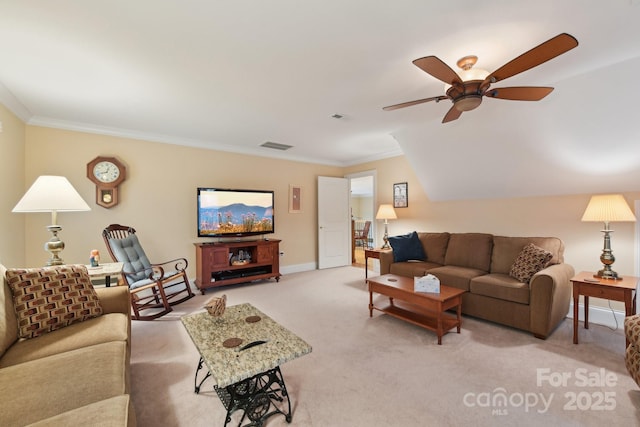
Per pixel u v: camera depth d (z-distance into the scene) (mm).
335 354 2322
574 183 3076
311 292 4129
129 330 1991
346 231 6176
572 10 1559
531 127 2859
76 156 3477
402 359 2238
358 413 1642
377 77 2338
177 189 4207
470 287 3064
